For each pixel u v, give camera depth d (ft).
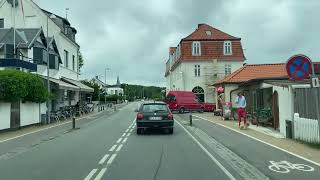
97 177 35.50
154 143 62.95
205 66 225.97
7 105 88.79
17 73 92.12
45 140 69.31
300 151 51.37
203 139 68.49
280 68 141.59
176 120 125.70
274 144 58.59
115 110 217.15
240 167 40.42
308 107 59.31
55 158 47.83
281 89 72.64
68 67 186.39
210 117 138.72
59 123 116.98
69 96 185.68
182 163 43.11
